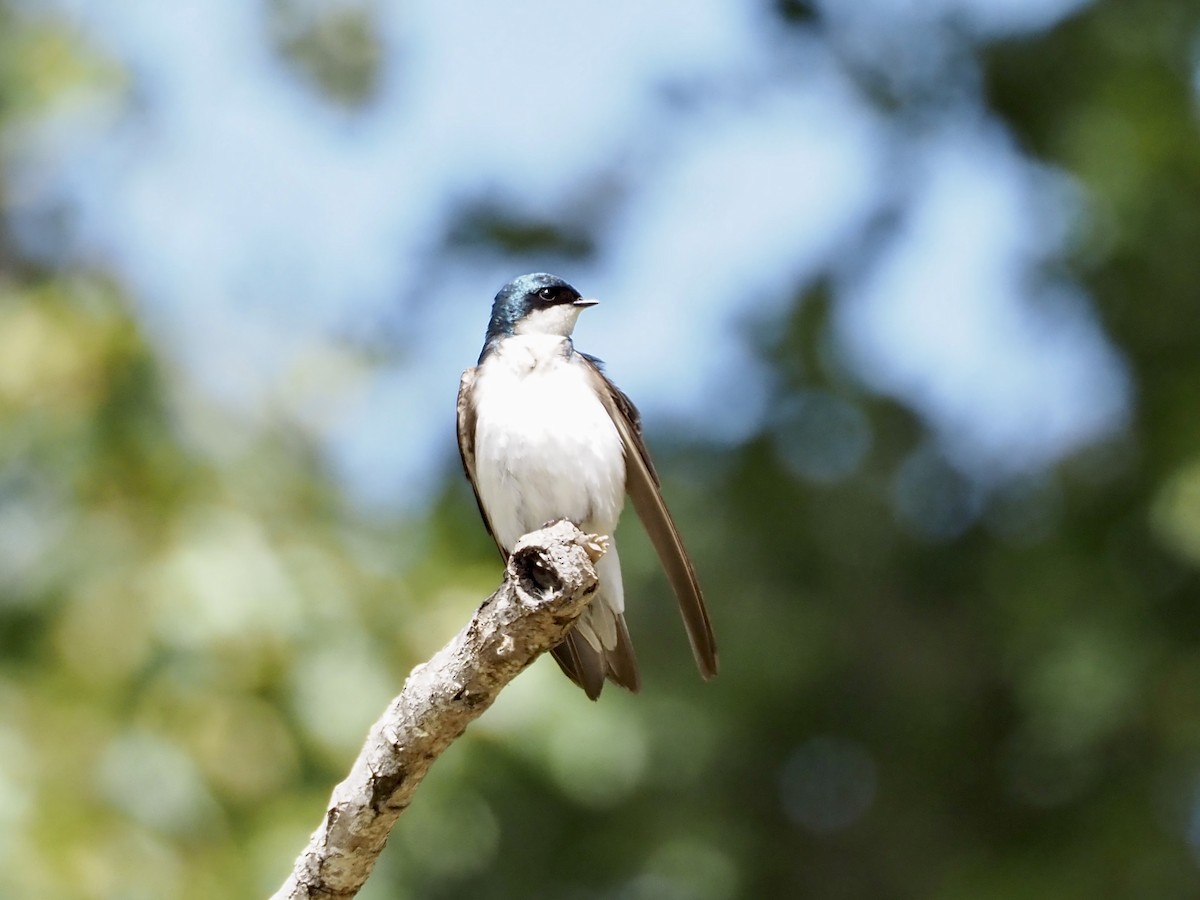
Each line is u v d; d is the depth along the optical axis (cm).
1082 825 1577
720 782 1794
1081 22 1772
